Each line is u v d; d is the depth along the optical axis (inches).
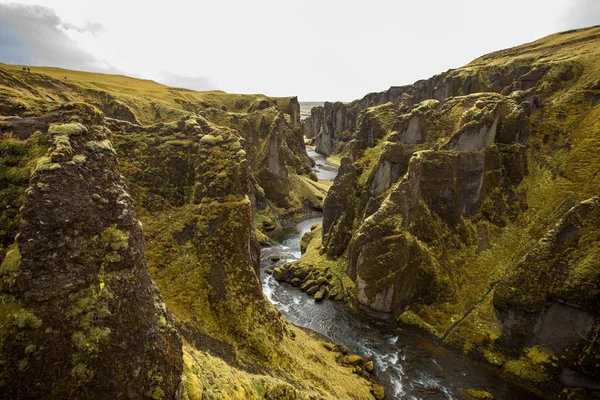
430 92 5132.9
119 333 506.6
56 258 484.1
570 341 1359.5
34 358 437.4
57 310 467.5
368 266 1873.8
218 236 1285.7
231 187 1375.5
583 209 1444.4
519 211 2095.2
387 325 1834.4
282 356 1169.4
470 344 1609.3
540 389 1384.1
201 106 5369.1
